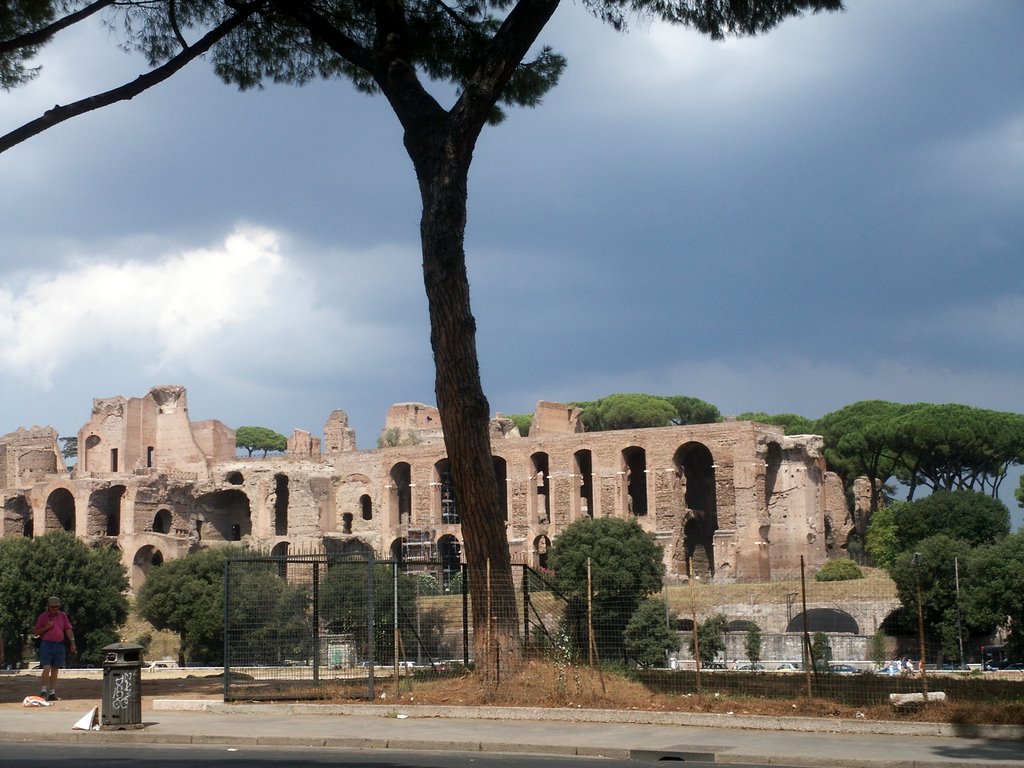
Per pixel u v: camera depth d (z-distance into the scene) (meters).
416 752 22.09
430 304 30.48
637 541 75.19
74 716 27.48
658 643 52.72
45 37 30.19
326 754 21.59
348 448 140.38
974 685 28.61
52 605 31.38
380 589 44.84
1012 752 20.73
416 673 32.44
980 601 68.50
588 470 123.69
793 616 84.56
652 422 149.88
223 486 131.25
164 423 136.12
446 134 30.66
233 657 51.88
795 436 111.81
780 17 32.44
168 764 19.61
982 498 101.69
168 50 34.91
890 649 71.06
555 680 28.69
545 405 128.50
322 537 128.25
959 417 111.38
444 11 34.84
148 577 90.00
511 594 29.95
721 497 109.38
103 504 127.25
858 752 20.78
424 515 125.62
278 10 33.25
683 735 23.34
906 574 71.38
